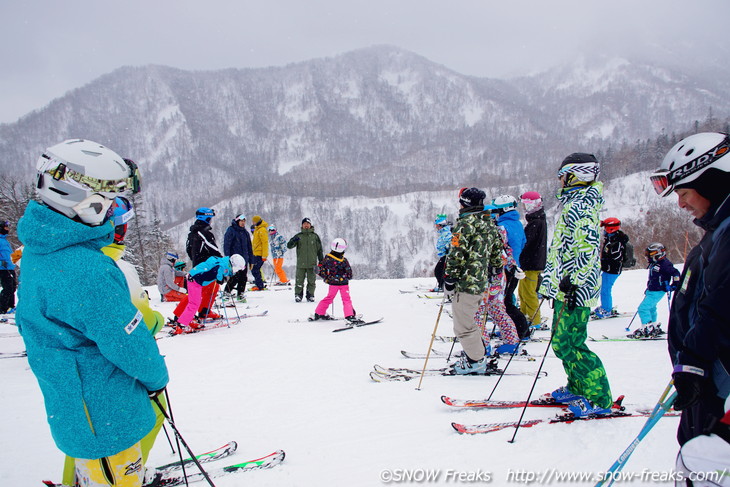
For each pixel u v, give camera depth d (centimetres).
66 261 154
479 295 418
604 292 712
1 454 292
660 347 525
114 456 167
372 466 262
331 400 384
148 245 3672
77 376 157
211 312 777
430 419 330
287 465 268
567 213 310
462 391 388
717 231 148
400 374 445
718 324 141
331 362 505
